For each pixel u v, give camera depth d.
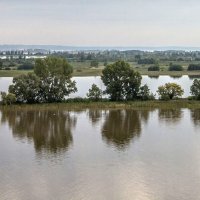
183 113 105.50
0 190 52.31
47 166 61.88
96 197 50.03
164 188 52.72
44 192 51.66
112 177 56.75
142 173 58.38
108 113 106.00
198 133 82.81
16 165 62.47
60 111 108.62
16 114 104.19
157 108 113.12
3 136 81.31
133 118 99.25
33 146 73.75
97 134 82.75
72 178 56.50
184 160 64.44
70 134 82.94
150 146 73.00
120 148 71.88
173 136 80.44
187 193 51.16
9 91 116.81
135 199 49.50
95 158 65.81
